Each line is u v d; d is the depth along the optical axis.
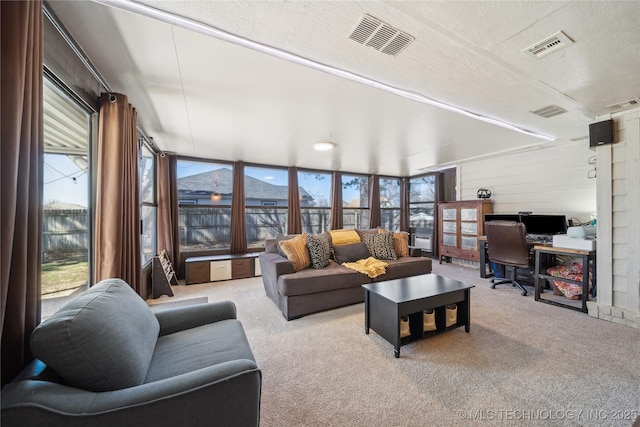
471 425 1.26
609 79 1.85
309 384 1.58
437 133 3.20
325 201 5.91
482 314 2.63
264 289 3.63
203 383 0.87
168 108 2.42
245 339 1.41
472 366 1.74
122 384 0.91
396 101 2.29
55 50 1.31
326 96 2.19
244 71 1.80
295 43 1.47
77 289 1.77
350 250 3.53
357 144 3.70
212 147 3.87
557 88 2.00
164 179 4.09
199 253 4.55
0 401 0.70
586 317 2.54
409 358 1.86
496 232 3.48
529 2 1.16
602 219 2.53
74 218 1.76
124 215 1.99
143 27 1.36
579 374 1.63
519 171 4.40
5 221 0.74
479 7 1.19
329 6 1.18
